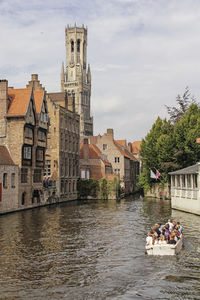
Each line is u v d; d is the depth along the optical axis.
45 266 19.20
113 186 69.44
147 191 77.69
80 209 48.12
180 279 17.08
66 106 69.50
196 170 40.50
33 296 15.11
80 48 187.88
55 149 61.16
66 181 64.69
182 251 22.33
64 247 23.58
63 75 186.00
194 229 29.81
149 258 20.75
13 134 46.09
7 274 17.86
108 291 15.67
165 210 46.34
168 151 60.50
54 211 45.44
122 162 83.75
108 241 25.53
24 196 48.47
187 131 59.47
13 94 48.72
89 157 76.25
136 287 16.14
